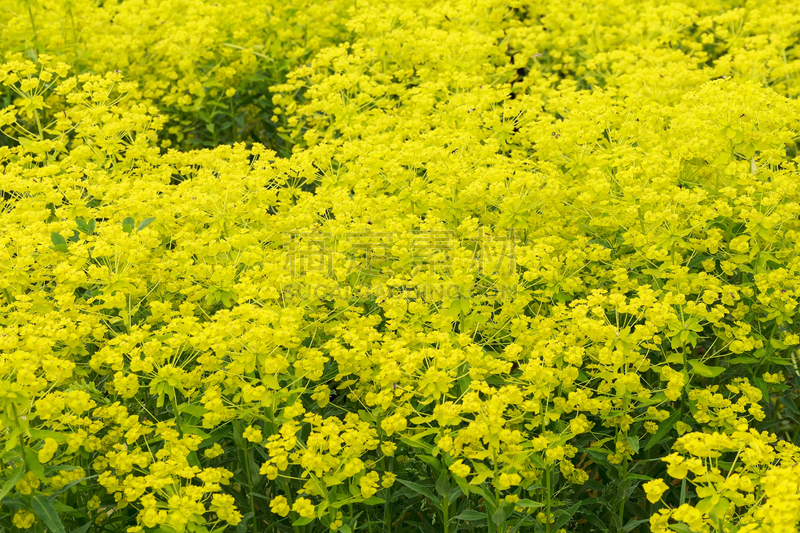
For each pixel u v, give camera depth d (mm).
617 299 3432
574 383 3617
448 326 3518
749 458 2842
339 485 3209
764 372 4141
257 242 3996
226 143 6484
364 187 4453
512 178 4316
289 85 5723
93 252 3510
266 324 3346
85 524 3254
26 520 3127
